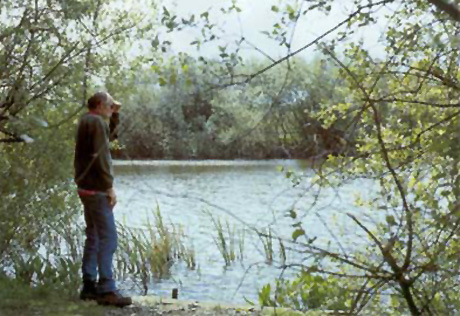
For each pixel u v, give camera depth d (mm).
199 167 50094
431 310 4637
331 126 4281
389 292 5570
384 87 5203
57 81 9156
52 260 10469
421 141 5441
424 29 4547
